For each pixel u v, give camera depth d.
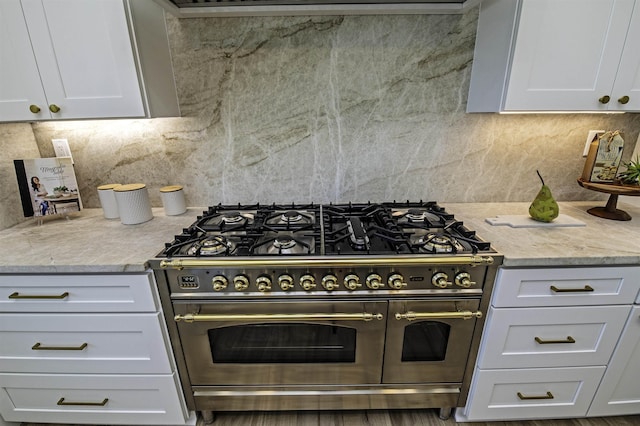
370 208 1.58
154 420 1.42
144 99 1.25
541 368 1.31
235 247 1.21
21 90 1.21
